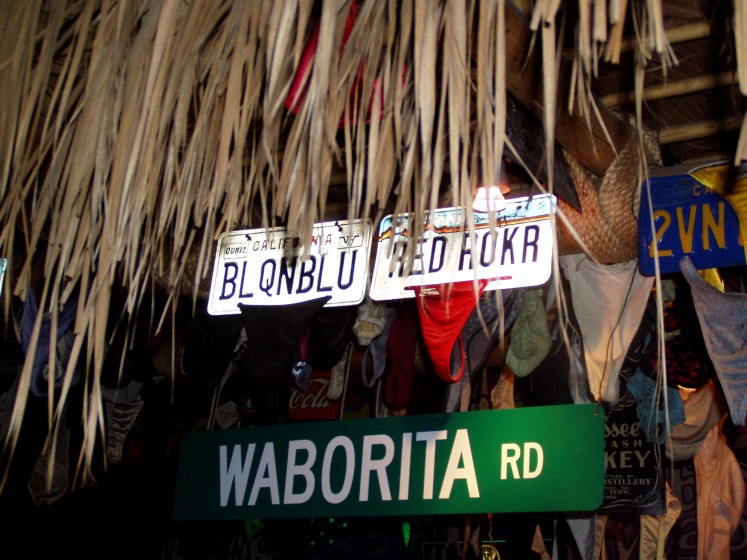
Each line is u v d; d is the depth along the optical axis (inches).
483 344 152.6
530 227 120.1
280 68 50.6
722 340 125.1
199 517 137.3
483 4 48.0
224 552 233.6
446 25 47.6
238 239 143.2
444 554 202.8
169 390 191.3
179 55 58.4
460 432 124.0
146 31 60.5
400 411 186.1
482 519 190.4
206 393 196.4
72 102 63.9
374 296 132.0
